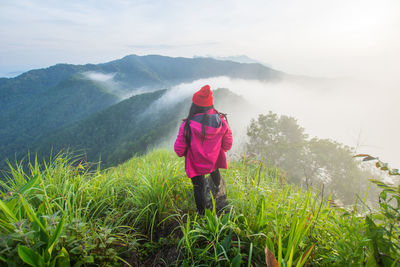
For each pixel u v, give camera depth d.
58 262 1.23
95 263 1.40
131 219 2.23
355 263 1.29
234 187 2.76
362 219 1.65
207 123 2.00
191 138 2.02
